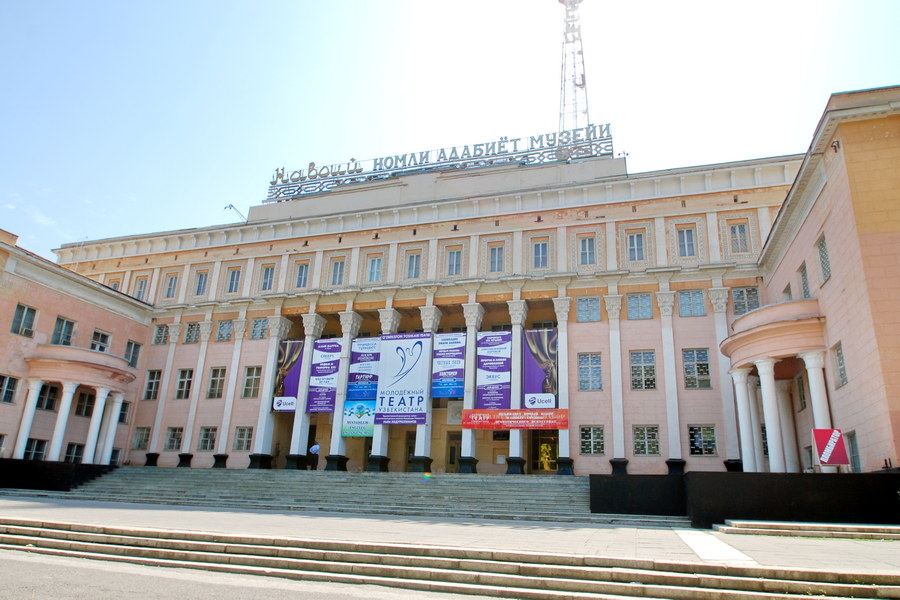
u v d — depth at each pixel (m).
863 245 17.94
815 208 21.72
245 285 39.00
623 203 33.00
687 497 19.36
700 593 8.21
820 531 13.84
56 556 11.10
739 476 16.95
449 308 35.12
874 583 8.12
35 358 31.11
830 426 20.55
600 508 20.52
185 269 40.81
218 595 8.05
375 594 8.52
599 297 32.06
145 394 38.84
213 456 35.75
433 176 38.34
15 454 29.97
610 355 30.88
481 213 35.34
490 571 9.49
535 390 31.22
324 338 37.47
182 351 39.03
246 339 37.75
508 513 20.59
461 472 30.73
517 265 33.72
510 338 32.31
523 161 38.09
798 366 24.89
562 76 45.06
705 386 29.41
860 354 18.19
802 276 24.50
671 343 30.17
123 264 42.62
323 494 25.56
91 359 32.38
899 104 18.19
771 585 8.23
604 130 36.69
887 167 18.34
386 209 36.94
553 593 8.48
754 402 25.42
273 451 35.72
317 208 40.69
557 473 29.39
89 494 26.09
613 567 9.27
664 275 31.05
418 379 32.84
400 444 35.88
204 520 15.39
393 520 18.02
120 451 37.38
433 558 9.86
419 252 36.12
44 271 32.69
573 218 33.66
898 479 15.62
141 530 11.83
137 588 8.35
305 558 10.41
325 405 34.50
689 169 32.12
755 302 29.88
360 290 35.53
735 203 31.28
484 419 31.06
